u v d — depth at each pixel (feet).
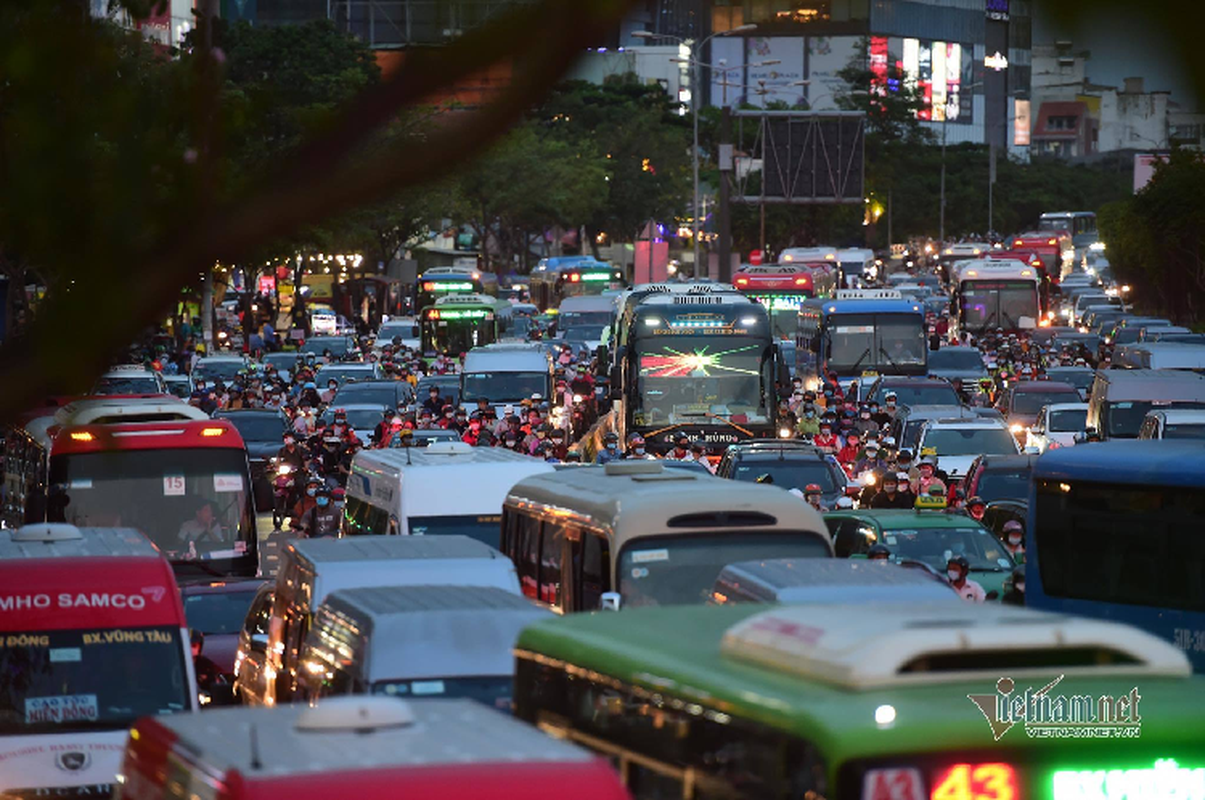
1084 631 48.60
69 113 26.25
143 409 219.00
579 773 43.11
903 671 46.98
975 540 192.85
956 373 465.88
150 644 115.03
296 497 297.12
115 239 21.68
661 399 327.67
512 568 119.65
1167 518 147.54
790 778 46.14
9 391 21.84
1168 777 46.52
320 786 41.68
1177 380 316.81
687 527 130.82
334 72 626.23
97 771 110.01
